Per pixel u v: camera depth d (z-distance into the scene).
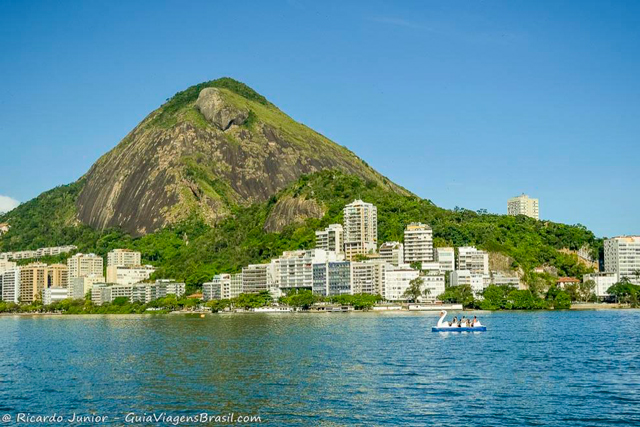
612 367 165.50
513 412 118.69
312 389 141.00
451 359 182.00
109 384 151.12
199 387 144.88
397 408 122.88
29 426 117.00
